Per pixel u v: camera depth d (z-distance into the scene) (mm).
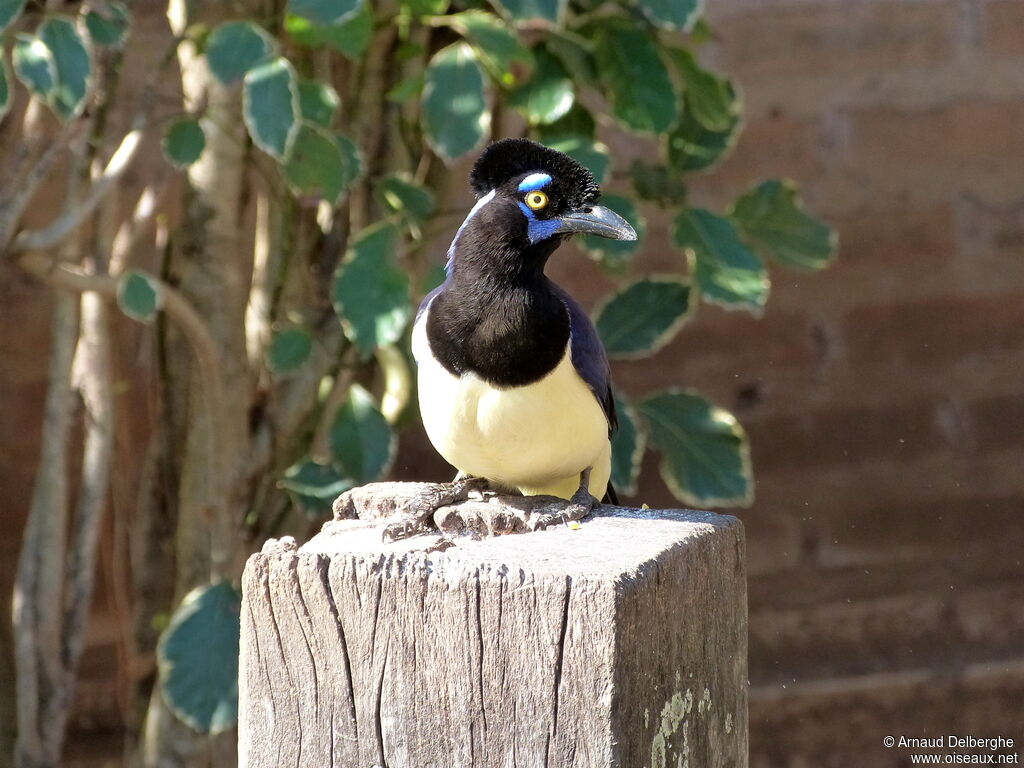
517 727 4742
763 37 12875
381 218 9672
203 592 8711
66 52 7801
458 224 9570
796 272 13102
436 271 8656
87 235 10109
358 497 6234
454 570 4805
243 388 9469
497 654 4754
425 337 6586
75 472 11484
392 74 9641
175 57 10266
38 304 11500
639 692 4793
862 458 13367
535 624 4711
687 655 5188
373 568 4871
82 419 11406
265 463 9633
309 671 4941
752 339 13117
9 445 11531
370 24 8375
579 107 9688
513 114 11391
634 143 12594
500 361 6379
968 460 13500
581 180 6473
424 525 5793
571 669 4684
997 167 13305
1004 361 13477
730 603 5621
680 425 9266
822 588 13375
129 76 10875
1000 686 13398
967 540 13539
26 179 8906
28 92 9711
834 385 13266
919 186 13219
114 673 11961
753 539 13266
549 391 6449
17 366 11492
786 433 13242
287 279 9719
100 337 9859
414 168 9938
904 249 13258
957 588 13531
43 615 9727
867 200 13172
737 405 13156
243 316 9531
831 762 13195
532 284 6465
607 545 5164
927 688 13297
